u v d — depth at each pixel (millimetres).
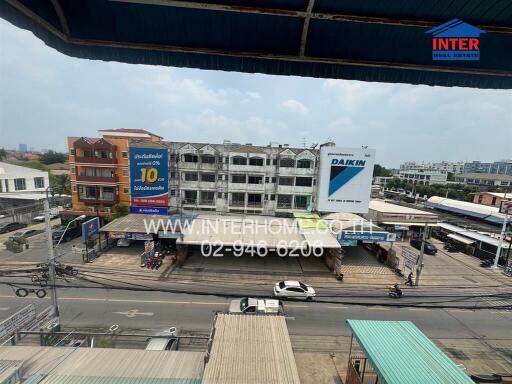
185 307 16250
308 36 3191
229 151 29250
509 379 11539
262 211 30250
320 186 29328
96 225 23734
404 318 16172
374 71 3596
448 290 19797
